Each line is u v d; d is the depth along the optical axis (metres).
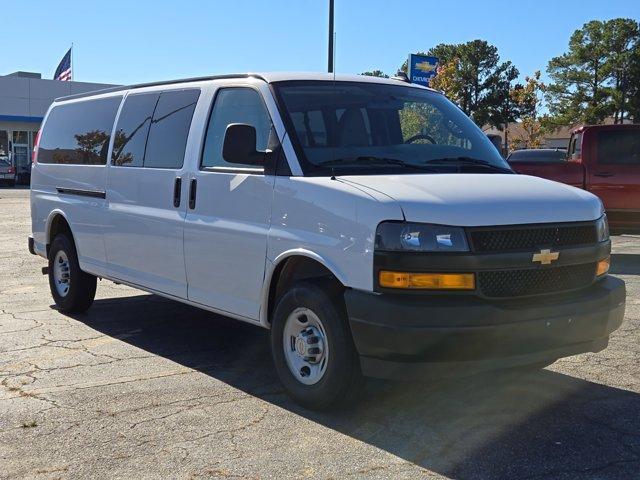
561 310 4.48
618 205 11.52
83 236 7.27
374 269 4.32
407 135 5.56
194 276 5.75
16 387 5.41
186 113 6.05
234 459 4.16
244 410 4.93
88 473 4.00
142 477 3.95
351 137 5.28
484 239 4.34
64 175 7.69
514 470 4.02
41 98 44.69
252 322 5.29
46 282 9.81
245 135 5.07
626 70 78.69
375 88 5.80
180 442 4.40
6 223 17.41
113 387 5.41
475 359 4.27
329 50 15.29
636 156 11.51
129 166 6.58
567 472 3.99
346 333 4.57
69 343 6.64
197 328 7.24
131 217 6.45
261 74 5.54
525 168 11.90
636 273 10.41
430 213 4.30
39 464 4.12
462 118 6.09
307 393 4.82
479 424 4.68
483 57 87.75
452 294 4.27
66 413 4.88
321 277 4.84
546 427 4.62
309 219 4.73
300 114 5.22
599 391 5.30
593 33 81.06
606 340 4.87
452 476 3.94
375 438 4.45
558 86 83.00
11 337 6.84
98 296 8.81
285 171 5.00
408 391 5.27
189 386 5.44
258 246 5.09
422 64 19.36
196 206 5.71
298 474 3.97
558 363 5.97
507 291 4.40
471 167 5.35
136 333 7.04
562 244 4.61
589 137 11.74
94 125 7.36
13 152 44.78
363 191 4.50
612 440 4.43
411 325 4.17
